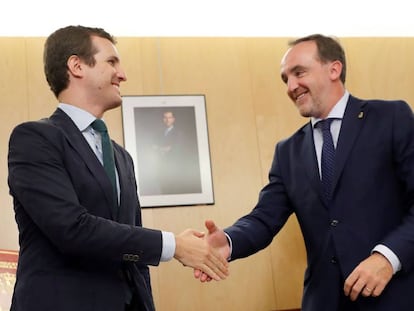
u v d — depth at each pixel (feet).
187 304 10.19
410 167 6.63
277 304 10.50
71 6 10.64
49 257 5.24
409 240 6.30
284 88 11.51
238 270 10.53
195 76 11.19
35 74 10.56
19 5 10.44
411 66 12.14
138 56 11.02
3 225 9.92
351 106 7.22
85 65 6.10
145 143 10.57
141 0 10.82
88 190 5.43
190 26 11.26
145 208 10.33
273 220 7.76
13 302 5.26
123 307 5.32
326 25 11.86
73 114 5.96
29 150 5.36
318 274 6.89
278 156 7.84
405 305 6.39
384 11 11.82
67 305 5.07
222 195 10.74
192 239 5.77
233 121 11.11
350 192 6.75
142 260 5.35
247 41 11.60
